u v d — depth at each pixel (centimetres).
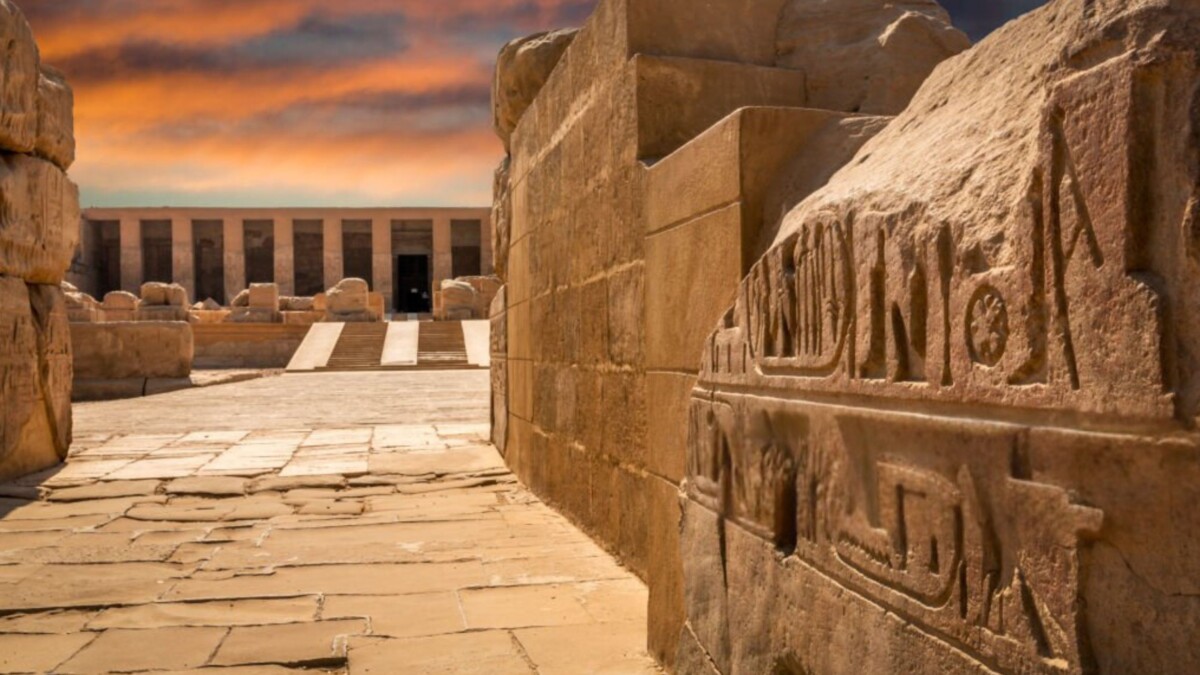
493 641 345
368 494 649
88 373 1563
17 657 330
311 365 2222
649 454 354
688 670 287
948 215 167
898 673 177
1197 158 119
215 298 4494
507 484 676
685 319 319
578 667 321
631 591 404
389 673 316
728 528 260
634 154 403
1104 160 130
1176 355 120
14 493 635
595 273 472
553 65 656
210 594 406
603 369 463
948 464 162
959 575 158
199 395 1496
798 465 221
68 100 784
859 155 241
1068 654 134
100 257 4434
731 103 412
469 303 3056
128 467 745
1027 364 144
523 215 675
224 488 659
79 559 468
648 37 414
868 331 188
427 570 443
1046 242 140
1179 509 119
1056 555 137
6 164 684
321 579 429
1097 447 130
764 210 275
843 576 197
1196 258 119
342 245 4547
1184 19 124
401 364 2220
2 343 667
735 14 429
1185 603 118
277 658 329
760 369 242
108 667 321
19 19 674
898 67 418
